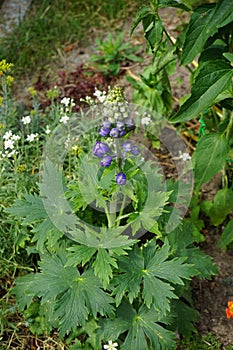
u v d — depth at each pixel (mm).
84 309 1047
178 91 1615
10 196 1206
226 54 1048
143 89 1426
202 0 1259
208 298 1260
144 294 1043
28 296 1135
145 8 1137
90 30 1853
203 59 1205
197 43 1093
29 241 1220
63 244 1113
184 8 1158
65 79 1684
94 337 1117
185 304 1185
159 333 1083
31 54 1762
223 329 1214
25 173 1240
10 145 1188
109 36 1714
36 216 1098
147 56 1737
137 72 1696
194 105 1064
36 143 1339
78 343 1137
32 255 1228
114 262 1026
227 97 1152
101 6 1913
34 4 1938
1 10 1922
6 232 1232
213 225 1370
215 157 1169
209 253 1323
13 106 1491
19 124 1446
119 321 1101
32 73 1714
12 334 1167
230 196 1309
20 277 1163
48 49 1765
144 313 1104
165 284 1049
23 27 1808
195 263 1167
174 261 1075
